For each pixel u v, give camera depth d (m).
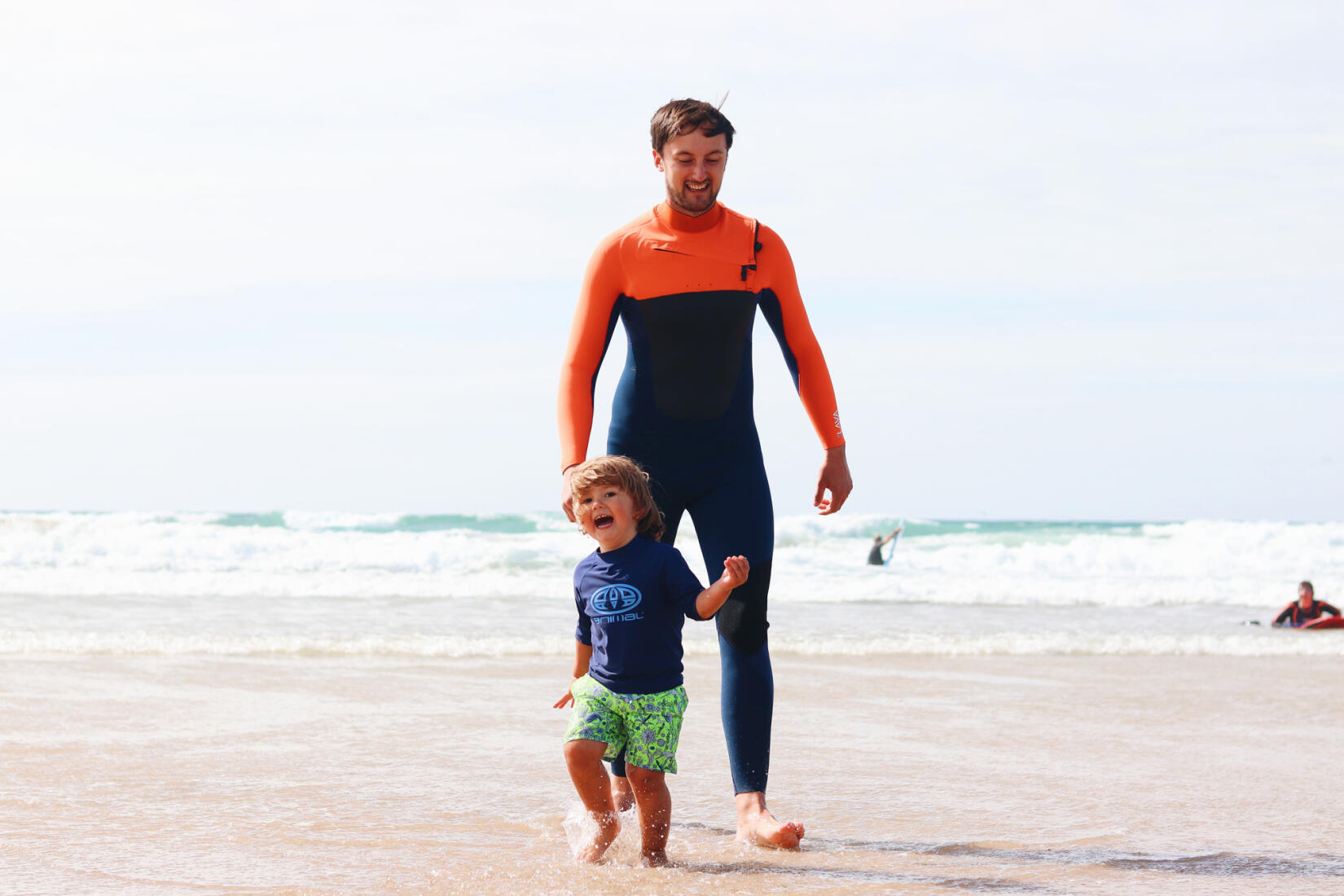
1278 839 3.30
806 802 3.77
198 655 7.40
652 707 2.90
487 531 33.91
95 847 3.00
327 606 11.55
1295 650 9.02
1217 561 22.88
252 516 32.75
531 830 3.28
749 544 3.30
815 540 31.91
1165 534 30.98
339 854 2.96
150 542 21.58
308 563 20.25
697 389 3.32
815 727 5.27
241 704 5.61
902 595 14.15
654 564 2.96
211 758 4.32
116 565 19.42
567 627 9.74
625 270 3.33
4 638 7.65
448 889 2.60
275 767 4.18
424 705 5.70
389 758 4.40
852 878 2.77
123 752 4.41
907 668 7.55
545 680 6.61
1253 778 4.26
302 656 7.50
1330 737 5.23
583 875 2.74
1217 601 14.30
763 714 3.29
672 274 3.29
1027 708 5.96
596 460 3.06
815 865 2.91
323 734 4.88
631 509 3.03
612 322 3.41
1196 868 2.93
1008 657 8.33
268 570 19.45
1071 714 5.80
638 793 2.91
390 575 15.31
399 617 10.41
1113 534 31.70
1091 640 9.12
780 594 14.11
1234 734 5.28
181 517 32.59
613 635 2.94
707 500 3.37
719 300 3.30
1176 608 13.45
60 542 21.23
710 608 2.81
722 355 3.32
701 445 3.33
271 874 2.74
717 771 4.32
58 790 3.74
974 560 23.41
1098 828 3.43
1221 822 3.53
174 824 3.30
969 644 8.78
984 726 5.39
